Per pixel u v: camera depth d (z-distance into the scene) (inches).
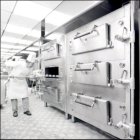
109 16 65.0
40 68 145.3
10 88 103.2
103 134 73.7
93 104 70.1
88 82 74.1
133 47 55.2
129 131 56.0
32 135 72.5
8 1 107.9
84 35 75.9
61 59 103.1
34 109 122.6
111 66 63.8
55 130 78.7
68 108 95.3
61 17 138.9
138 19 59.8
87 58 77.7
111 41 63.2
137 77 60.2
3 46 292.5
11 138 69.0
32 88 204.2
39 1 108.0
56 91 106.3
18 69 105.0
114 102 62.9
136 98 60.0
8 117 101.3
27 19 144.9
